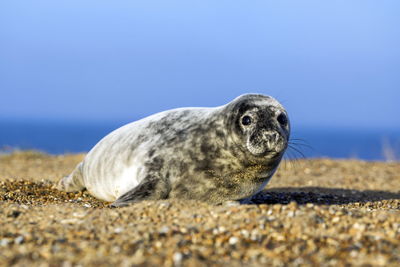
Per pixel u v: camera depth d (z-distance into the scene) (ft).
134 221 41.22
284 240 36.99
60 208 46.19
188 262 32.40
